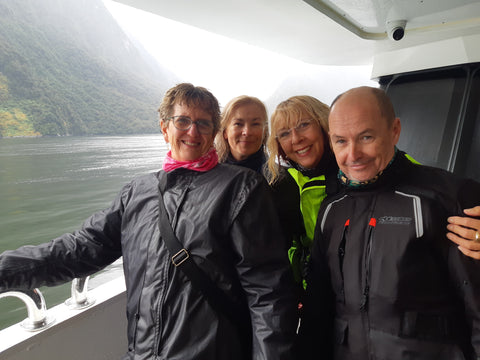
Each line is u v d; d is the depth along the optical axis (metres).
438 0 1.92
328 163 1.22
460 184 0.79
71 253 1.04
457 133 2.81
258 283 0.91
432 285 0.77
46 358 1.16
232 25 2.48
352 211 0.92
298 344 0.96
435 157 2.94
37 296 1.15
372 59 3.55
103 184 22.20
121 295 1.41
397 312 0.77
